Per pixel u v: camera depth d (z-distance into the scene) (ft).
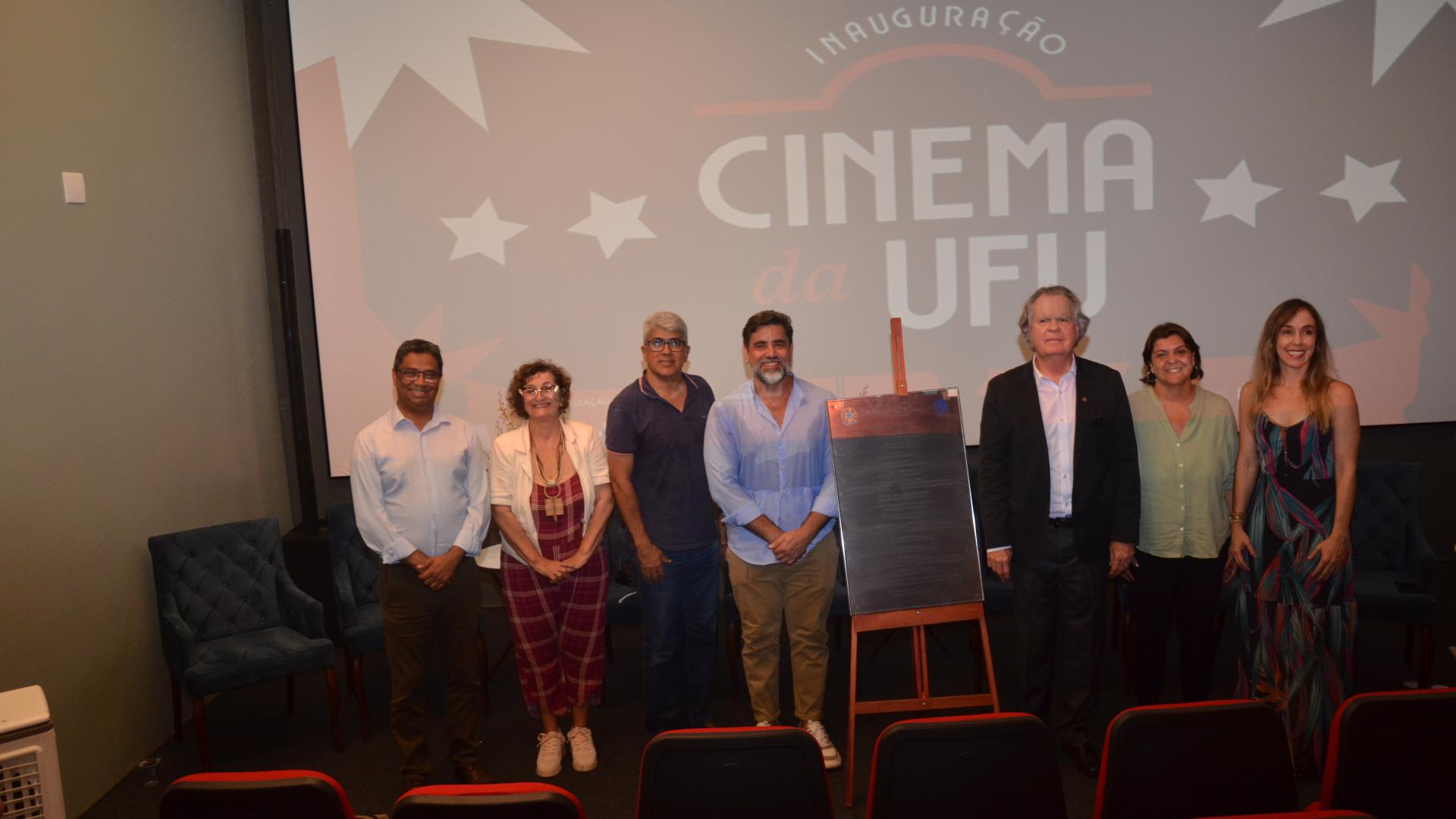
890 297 16.16
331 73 15.46
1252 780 6.46
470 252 15.87
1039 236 16.08
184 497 13.10
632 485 10.78
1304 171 16.02
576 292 16.01
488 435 16.11
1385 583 12.55
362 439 9.91
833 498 10.39
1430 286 16.24
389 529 9.78
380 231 15.74
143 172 12.46
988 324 16.21
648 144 15.84
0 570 9.40
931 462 10.43
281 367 16.39
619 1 15.64
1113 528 10.23
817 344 16.24
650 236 15.98
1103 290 16.17
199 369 13.69
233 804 5.75
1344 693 9.82
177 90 13.53
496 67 15.64
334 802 5.80
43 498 10.11
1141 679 11.02
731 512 10.28
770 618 10.57
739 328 16.15
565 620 10.93
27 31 10.21
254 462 15.37
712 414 10.48
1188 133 15.94
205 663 11.39
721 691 13.15
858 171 15.94
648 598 10.91
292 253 15.46
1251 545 10.09
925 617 10.23
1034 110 15.89
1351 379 16.43
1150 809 6.48
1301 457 9.75
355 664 12.18
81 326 10.93
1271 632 10.00
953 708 10.15
